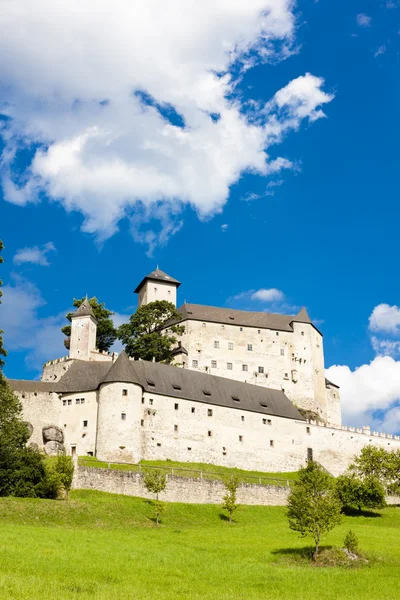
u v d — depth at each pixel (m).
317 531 55.50
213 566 48.66
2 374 83.19
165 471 84.31
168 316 135.75
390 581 46.84
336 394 148.00
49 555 46.31
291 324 145.50
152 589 41.00
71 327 124.94
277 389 126.62
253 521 75.31
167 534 62.59
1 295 77.62
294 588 44.25
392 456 100.88
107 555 48.31
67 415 97.94
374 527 74.00
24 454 72.50
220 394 107.12
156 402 98.88
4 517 61.09
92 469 75.00
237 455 102.88
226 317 142.00
